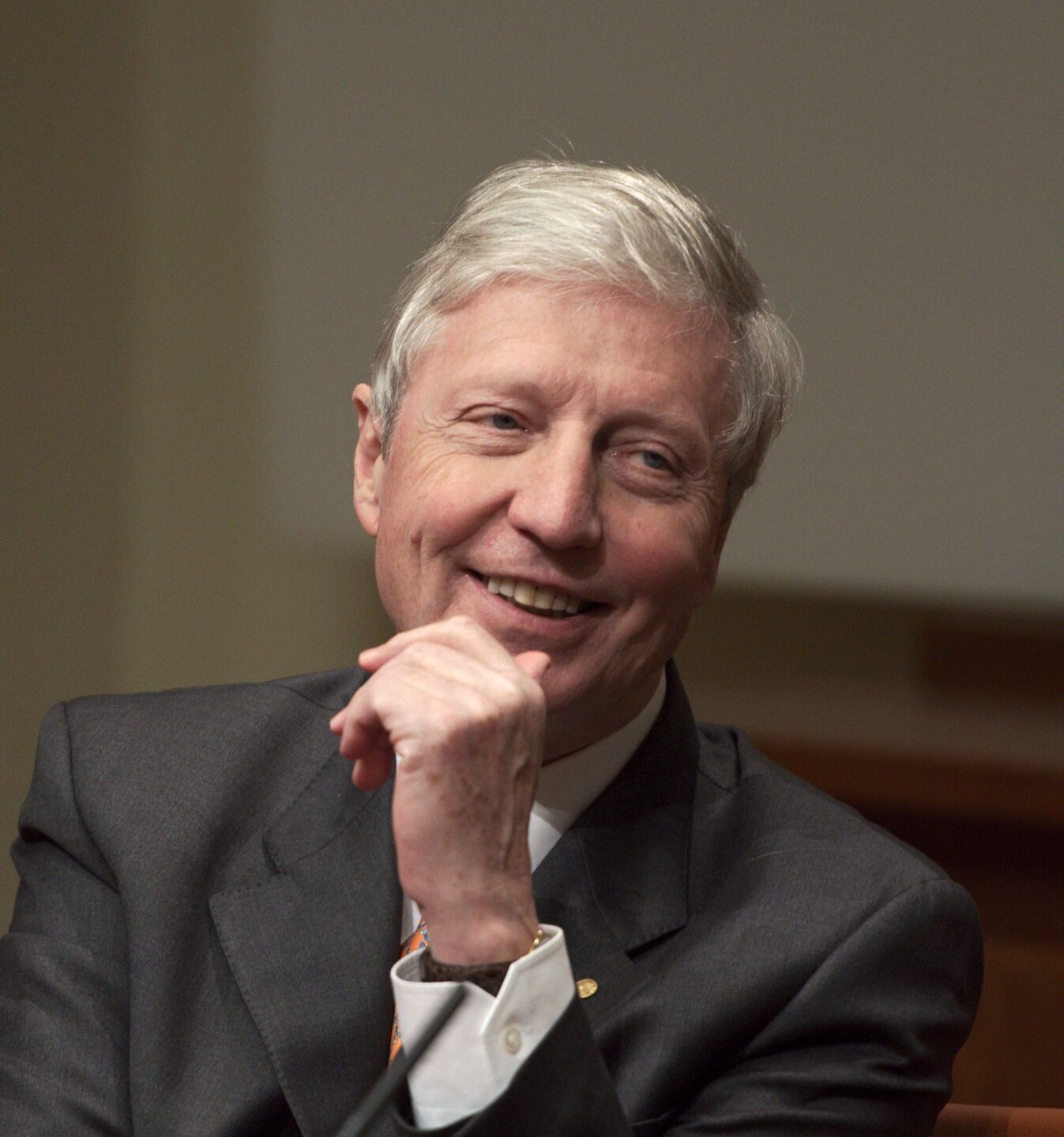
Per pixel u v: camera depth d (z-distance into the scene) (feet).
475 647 14.92
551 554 16.49
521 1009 14.06
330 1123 15.96
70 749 19.12
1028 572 39.68
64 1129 16.65
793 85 39.99
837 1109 15.71
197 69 42.63
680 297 16.92
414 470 17.13
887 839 17.53
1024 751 39.68
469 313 16.99
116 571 42.73
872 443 40.04
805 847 17.21
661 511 16.96
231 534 42.45
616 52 40.60
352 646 42.06
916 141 39.65
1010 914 39.52
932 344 39.78
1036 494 39.60
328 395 42.14
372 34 41.68
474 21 41.22
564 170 17.40
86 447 42.88
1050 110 39.27
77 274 43.01
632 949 16.76
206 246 42.57
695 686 40.81
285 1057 16.12
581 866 17.28
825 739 40.27
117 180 42.88
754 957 16.08
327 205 42.09
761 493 40.45
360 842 17.79
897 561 40.11
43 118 43.09
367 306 41.91
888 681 40.16
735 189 40.19
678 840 17.70
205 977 17.12
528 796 14.57
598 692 17.07
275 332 42.29
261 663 42.29
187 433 42.65
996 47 39.37
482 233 17.04
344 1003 16.55
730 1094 15.79
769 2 39.93
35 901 18.53
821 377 40.14
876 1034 15.98
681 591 17.21
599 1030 15.80
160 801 18.29
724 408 17.61
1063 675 39.55
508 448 16.67
